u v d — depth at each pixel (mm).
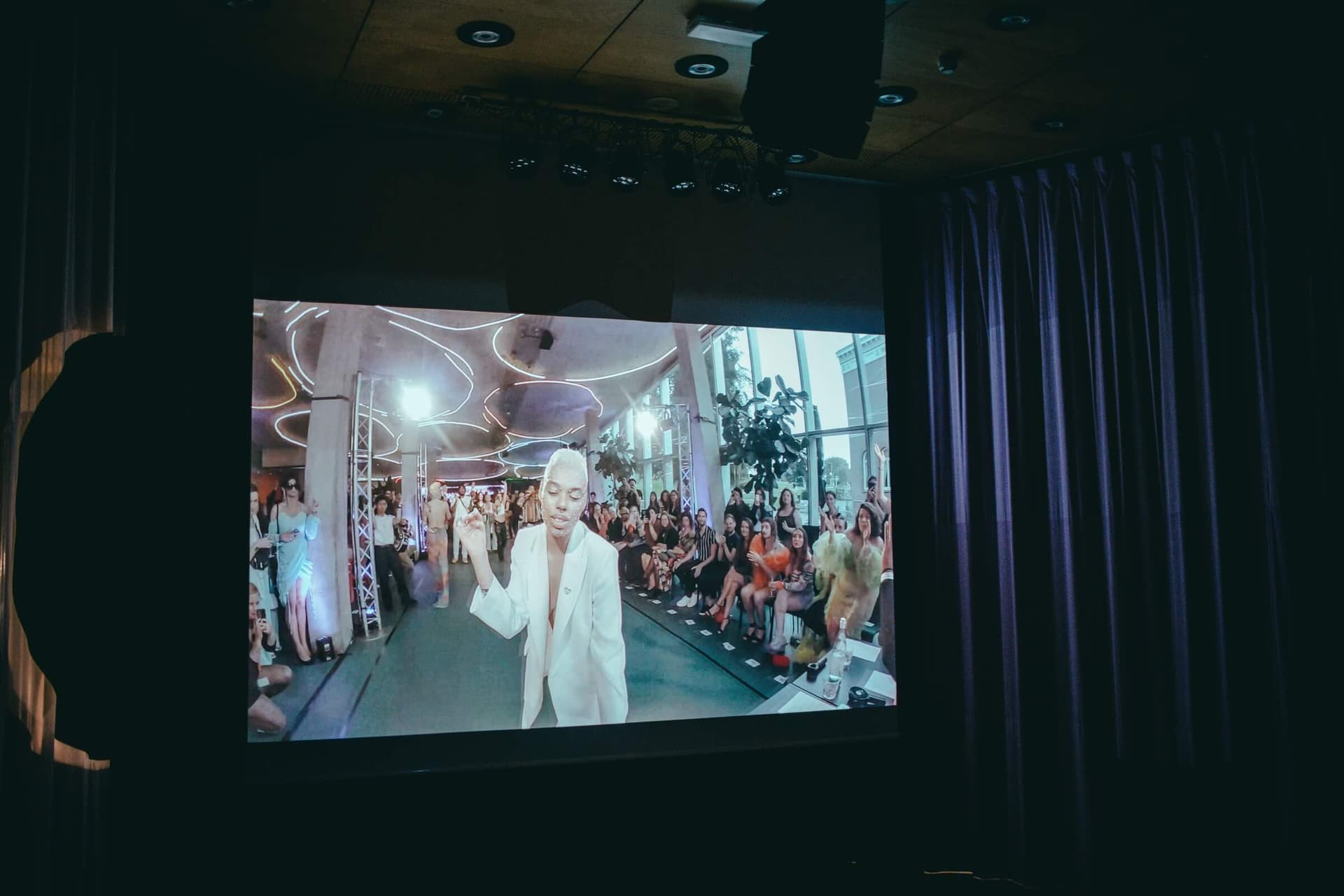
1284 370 3963
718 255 4727
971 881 4309
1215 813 4004
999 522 4570
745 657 4555
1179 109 4051
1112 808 4199
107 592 1295
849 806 4645
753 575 4602
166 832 3652
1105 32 3412
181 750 3682
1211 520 4086
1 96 2836
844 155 3381
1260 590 3980
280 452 3941
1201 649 4090
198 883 3697
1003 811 4480
